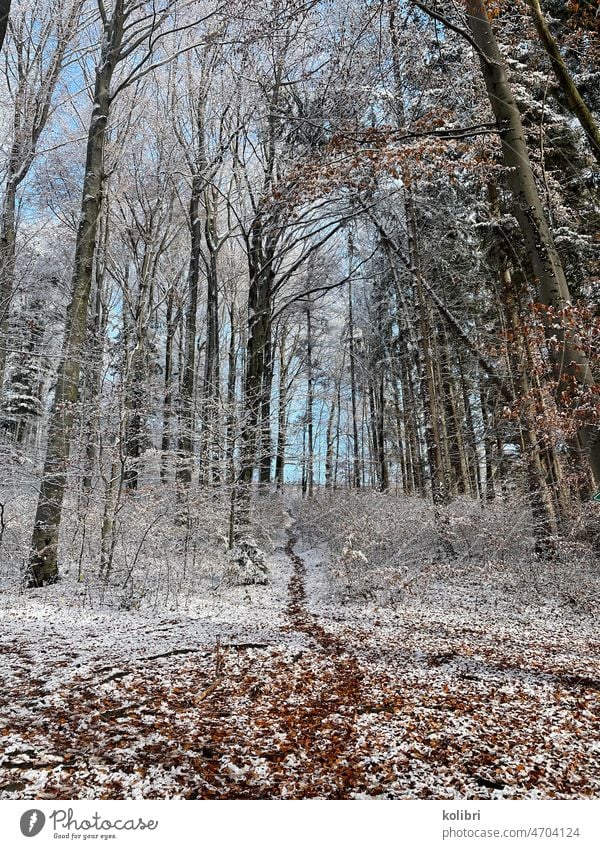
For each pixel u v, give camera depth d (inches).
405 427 932.0
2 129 548.1
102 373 398.3
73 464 365.1
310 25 393.1
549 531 394.6
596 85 420.8
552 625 304.8
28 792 120.5
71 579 372.8
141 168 627.8
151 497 409.7
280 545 746.2
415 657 247.4
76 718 162.2
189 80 576.4
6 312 476.7
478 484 705.6
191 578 417.4
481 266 536.1
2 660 212.1
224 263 831.7
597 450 179.0
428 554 456.4
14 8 494.9
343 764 141.6
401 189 451.2
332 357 1170.6
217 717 169.9
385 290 831.1
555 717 177.0
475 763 144.1
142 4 410.9
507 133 202.2
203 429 479.5
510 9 303.3
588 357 185.8
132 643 245.8
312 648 257.3
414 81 429.1
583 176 452.1
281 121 456.4
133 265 765.9
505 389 489.4
